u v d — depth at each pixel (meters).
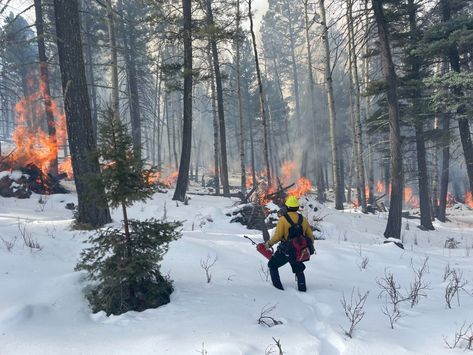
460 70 16.38
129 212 12.84
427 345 3.67
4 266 5.21
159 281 4.82
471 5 18.66
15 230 7.13
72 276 4.87
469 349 3.53
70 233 7.32
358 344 3.59
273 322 4.05
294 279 6.12
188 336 3.54
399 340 3.76
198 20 16.69
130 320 4.05
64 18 8.41
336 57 13.67
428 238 17.38
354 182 46.25
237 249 7.67
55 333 3.65
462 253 10.53
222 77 20.25
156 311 4.30
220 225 12.16
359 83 22.19
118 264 4.41
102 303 4.40
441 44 15.09
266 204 13.33
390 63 13.59
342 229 14.12
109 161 4.41
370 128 19.66
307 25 28.56
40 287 4.63
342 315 4.48
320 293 5.36
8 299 4.25
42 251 6.04
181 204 14.66
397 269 7.37
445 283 6.43
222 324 3.86
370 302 5.07
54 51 29.42
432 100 16.19
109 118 4.39
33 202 14.03
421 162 19.81
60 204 14.19
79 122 8.34
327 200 33.28
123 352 3.31
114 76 17.33
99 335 3.68
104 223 8.41
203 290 5.11
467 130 16.72
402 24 17.44
